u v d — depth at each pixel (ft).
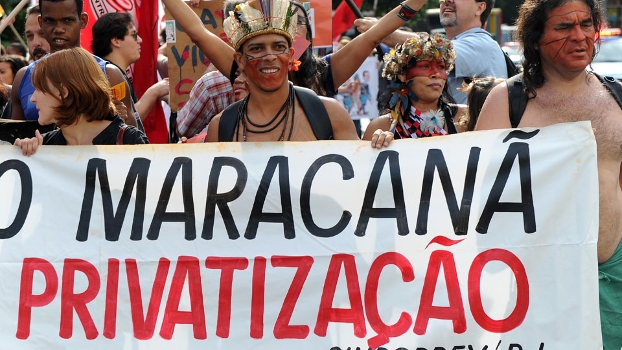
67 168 17.62
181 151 17.56
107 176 17.57
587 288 16.66
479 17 27.66
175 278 17.33
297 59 20.83
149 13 29.43
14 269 17.40
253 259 17.29
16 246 17.46
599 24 17.40
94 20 28.94
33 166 17.67
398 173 17.33
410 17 21.71
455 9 27.61
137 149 17.61
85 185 17.57
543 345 16.71
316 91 21.70
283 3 17.44
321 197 17.37
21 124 19.38
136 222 17.46
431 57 21.26
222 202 17.44
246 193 17.43
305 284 17.22
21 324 17.33
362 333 17.07
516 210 17.02
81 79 17.57
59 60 17.61
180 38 25.89
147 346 17.22
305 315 17.16
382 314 17.08
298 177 17.43
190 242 17.38
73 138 18.11
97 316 17.33
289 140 18.04
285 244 17.31
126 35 25.93
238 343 17.16
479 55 26.73
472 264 16.99
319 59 21.88
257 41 17.46
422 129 21.49
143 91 29.68
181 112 23.65
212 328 17.21
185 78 26.00
